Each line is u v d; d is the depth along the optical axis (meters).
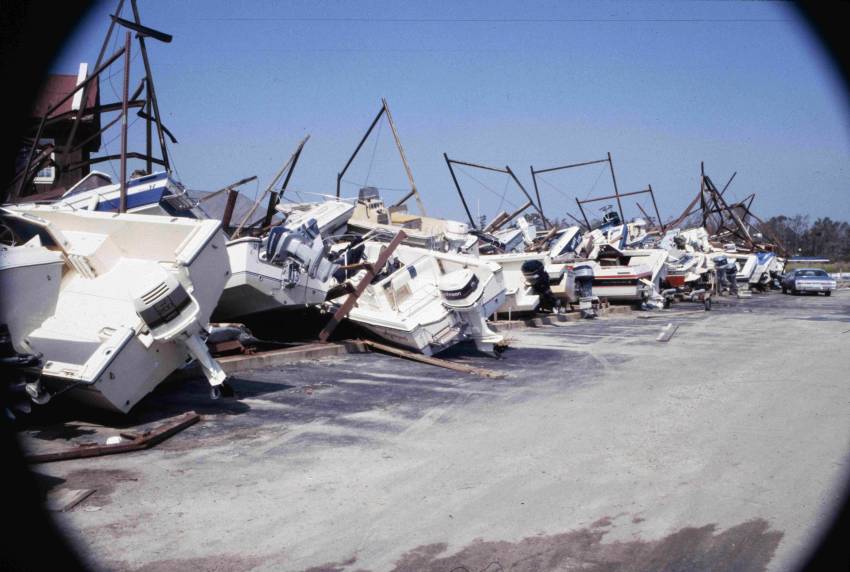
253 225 15.48
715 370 11.85
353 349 13.39
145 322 7.56
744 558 4.44
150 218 8.70
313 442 7.04
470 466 6.32
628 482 5.88
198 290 8.21
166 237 8.66
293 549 4.54
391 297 14.20
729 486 5.76
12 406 6.63
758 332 18.53
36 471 5.90
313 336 14.45
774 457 6.57
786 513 5.16
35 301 7.01
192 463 6.27
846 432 7.49
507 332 18.33
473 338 13.64
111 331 7.53
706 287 35.66
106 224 8.91
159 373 7.94
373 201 22.36
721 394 9.67
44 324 7.84
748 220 50.78
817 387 10.17
